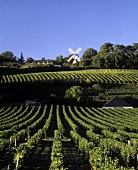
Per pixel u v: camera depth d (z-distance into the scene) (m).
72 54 149.38
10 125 42.56
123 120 52.88
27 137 37.22
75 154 27.28
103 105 78.75
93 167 19.58
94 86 92.00
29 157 23.59
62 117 60.03
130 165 22.34
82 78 100.75
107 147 24.98
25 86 91.62
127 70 120.50
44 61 169.88
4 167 21.45
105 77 103.00
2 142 25.47
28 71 117.25
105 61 132.62
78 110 70.06
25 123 44.53
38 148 30.89
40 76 102.69
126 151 22.64
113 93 88.88
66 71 119.06
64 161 23.98
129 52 138.12
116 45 173.00
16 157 19.84
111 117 57.62
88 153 22.52
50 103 76.25
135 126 43.59
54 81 95.56
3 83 91.69
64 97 78.50
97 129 41.41
